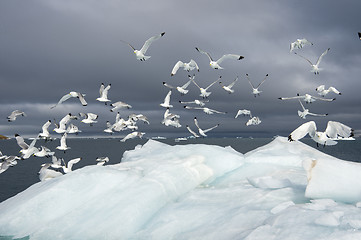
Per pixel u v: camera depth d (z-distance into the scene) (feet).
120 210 26.22
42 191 28.48
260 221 21.67
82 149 333.83
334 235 17.01
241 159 40.93
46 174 40.91
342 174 23.56
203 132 65.31
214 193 29.78
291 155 40.40
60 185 28.73
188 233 22.90
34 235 25.03
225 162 39.75
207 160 39.52
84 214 26.48
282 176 32.96
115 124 68.69
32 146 68.23
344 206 21.42
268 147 45.78
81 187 29.01
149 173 31.96
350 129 18.28
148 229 24.80
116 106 60.44
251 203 25.41
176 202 29.25
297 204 22.31
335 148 352.90
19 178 130.62
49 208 27.30
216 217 24.26
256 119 71.36
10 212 27.02
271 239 18.12
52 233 24.90
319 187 23.52
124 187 29.45
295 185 28.35
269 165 38.60
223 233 21.45
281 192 26.50
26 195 29.50
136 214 25.95
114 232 24.45
